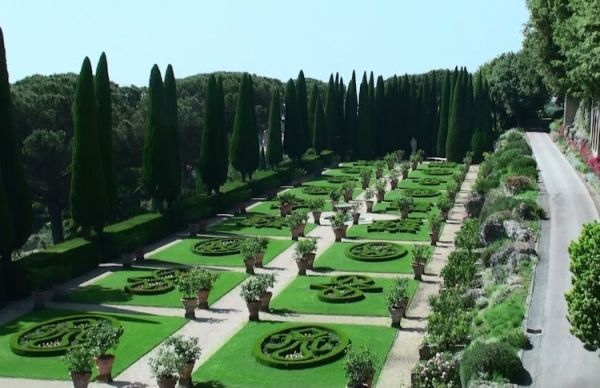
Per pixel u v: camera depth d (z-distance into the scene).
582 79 42.66
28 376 25.11
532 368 20.53
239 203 61.72
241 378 24.59
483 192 52.78
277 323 30.75
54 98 61.12
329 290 35.28
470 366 19.84
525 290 27.36
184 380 23.58
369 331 29.44
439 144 101.31
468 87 94.94
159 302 34.56
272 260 43.50
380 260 42.34
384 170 87.62
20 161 37.50
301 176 78.19
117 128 65.12
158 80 51.56
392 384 23.72
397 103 103.31
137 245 43.66
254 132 70.25
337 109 101.88
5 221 34.91
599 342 18.86
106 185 45.03
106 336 24.48
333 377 24.64
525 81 107.00
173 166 52.34
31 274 35.94
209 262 43.12
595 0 35.06
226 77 111.06
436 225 46.41
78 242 41.50
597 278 18.83
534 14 63.00
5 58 36.78
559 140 83.50
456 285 32.03
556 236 35.62
